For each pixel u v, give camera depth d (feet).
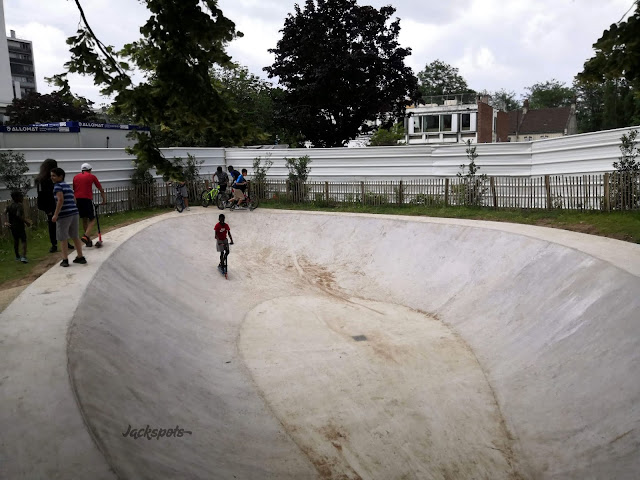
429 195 67.46
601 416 21.66
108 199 67.41
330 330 38.09
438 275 47.26
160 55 20.97
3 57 145.48
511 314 35.68
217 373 29.81
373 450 23.44
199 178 82.17
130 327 28.35
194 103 21.56
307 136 116.67
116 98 21.38
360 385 29.60
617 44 23.26
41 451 14.03
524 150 64.85
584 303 30.17
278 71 113.39
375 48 109.09
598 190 52.11
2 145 64.64
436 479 21.40
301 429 25.02
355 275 52.60
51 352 19.94
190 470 17.30
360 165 77.77
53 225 38.88
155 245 49.03
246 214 67.46
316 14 107.86
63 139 69.82
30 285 29.32
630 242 39.45
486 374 30.27
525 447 22.66
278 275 52.80
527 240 42.52
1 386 17.25
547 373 27.04
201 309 40.32
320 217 64.03
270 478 19.95
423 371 31.14
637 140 51.60
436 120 148.46
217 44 21.33
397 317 40.98
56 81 21.52
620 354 23.98
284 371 31.30
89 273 32.12
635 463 17.78
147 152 22.77
